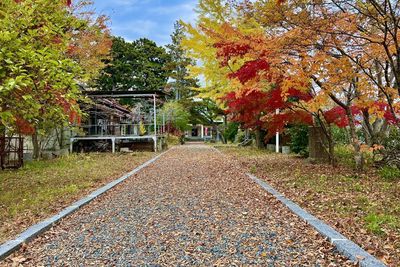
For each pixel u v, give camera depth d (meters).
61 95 6.67
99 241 4.37
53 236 4.63
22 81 5.52
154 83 41.53
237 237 4.41
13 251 4.03
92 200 6.90
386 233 4.31
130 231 4.77
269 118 13.04
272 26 7.78
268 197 6.88
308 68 7.63
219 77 13.12
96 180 9.55
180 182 9.16
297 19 6.87
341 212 5.42
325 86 8.17
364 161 10.40
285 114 11.47
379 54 7.31
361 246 3.90
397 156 9.73
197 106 41.50
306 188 7.46
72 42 14.19
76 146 21.53
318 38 7.04
